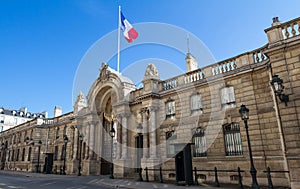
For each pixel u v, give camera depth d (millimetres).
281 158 14688
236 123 17656
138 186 15711
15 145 51156
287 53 13531
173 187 14547
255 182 12398
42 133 43344
